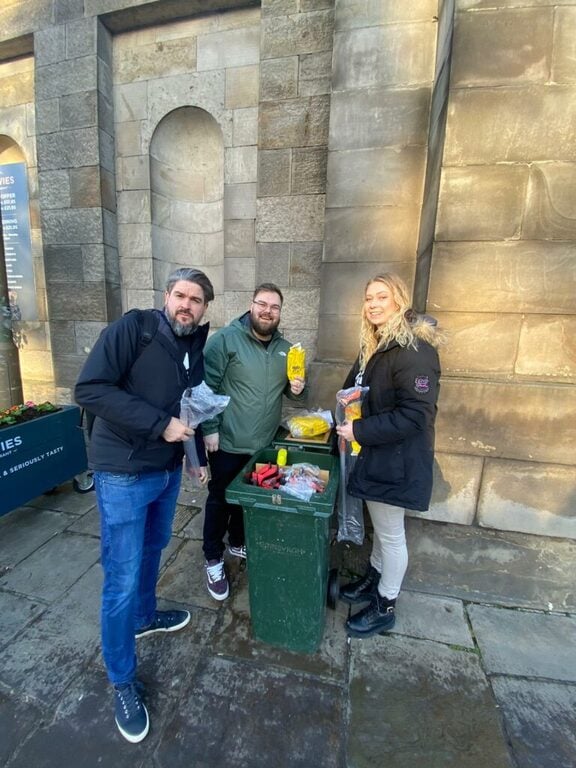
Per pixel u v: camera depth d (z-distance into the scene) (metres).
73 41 3.35
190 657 1.75
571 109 1.80
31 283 4.13
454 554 2.18
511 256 1.94
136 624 1.80
